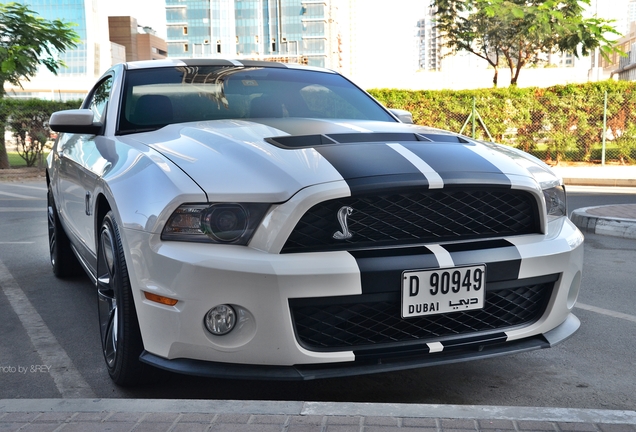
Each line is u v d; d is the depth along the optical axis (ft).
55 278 15.48
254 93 11.57
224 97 11.31
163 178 7.82
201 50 461.37
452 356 7.74
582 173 44.68
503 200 8.21
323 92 12.18
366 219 7.54
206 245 7.29
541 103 52.31
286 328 7.12
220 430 6.29
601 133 51.65
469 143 9.41
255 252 7.21
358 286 7.20
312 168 7.60
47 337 11.19
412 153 8.25
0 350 10.55
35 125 54.24
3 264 17.07
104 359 9.62
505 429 6.20
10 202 32.14
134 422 6.52
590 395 8.61
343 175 7.48
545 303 8.43
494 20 80.79
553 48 82.23
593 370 9.53
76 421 6.58
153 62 12.50
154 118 10.70
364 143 8.51
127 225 7.83
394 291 7.35
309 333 7.36
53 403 7.01
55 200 14.35
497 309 8.09
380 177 7.52
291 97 11.66
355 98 12.38
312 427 6.30
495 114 53.26
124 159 8.99
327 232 7.40
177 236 7.40
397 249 7.50
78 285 14.79
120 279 8.06
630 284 14.66
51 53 56.44
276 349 7.16
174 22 460.96
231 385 8.82
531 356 10.14
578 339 10.96
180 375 9.12
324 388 8.79
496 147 9.78
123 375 8.39
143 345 7.99
